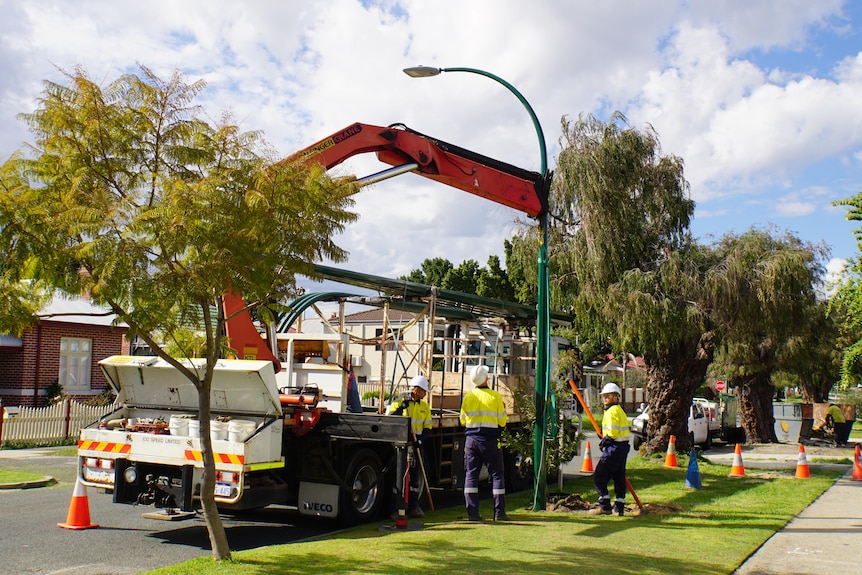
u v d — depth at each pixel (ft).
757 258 59.62
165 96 23.07
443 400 46.29
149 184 23.09
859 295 35.76
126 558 26.12
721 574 24.80
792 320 60.03
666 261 58.70
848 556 28.30
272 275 23.40
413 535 29.68
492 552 26.43
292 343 37.19
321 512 32.65
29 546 27.55
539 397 38.22
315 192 23.35
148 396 33.35
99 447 30.78
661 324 57.06
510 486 45.96
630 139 60.75
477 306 48.29
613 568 24.73
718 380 101.09
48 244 20.88
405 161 39.52
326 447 32.83
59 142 22.49
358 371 55.52
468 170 40.32
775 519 35.86
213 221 21.31
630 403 166.81
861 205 33.65
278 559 24.39
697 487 47.39
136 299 21.21
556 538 29.40
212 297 22.65
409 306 44.98
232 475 28.19
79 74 22.50
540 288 38.86
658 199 61.62
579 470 59.36
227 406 31.42
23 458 53.31
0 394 72.90
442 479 40.55
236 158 22.86
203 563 23.58
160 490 29.55
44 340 74.02
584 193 59.77
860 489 48.14
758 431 89.35
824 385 102.06
